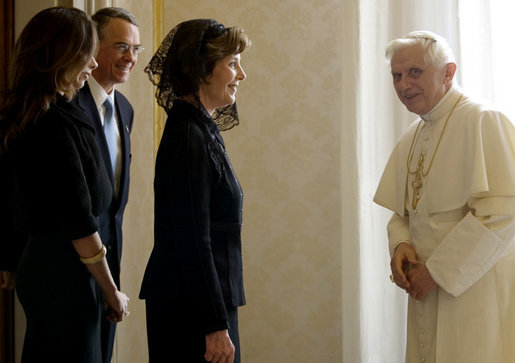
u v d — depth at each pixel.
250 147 4.27
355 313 4.02
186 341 2.05
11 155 2.13
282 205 4.25
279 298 4.23
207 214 2.04
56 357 2.15
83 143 2.20
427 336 2.61
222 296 2.03
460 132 2.58
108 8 2.94
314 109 4.24
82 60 2.17
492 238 2.39
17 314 3.12
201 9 4.31
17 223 2.19
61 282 2.15
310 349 4.20
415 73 2.63
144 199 3.84
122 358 3.58
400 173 2.85
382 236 4.08
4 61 3.11
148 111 3.91
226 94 2.26
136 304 3.75
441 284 2.46
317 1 4.25
